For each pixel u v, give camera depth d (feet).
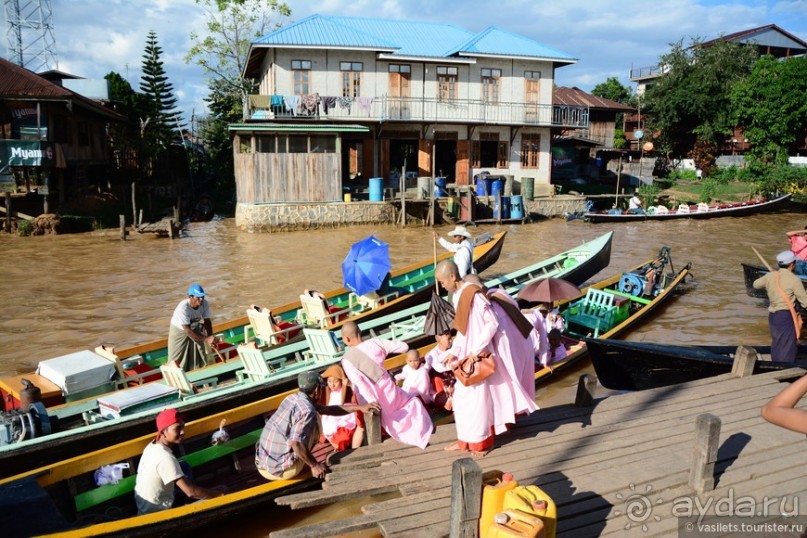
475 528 12.94
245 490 17.76
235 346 31.45
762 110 137.80
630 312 42.34
